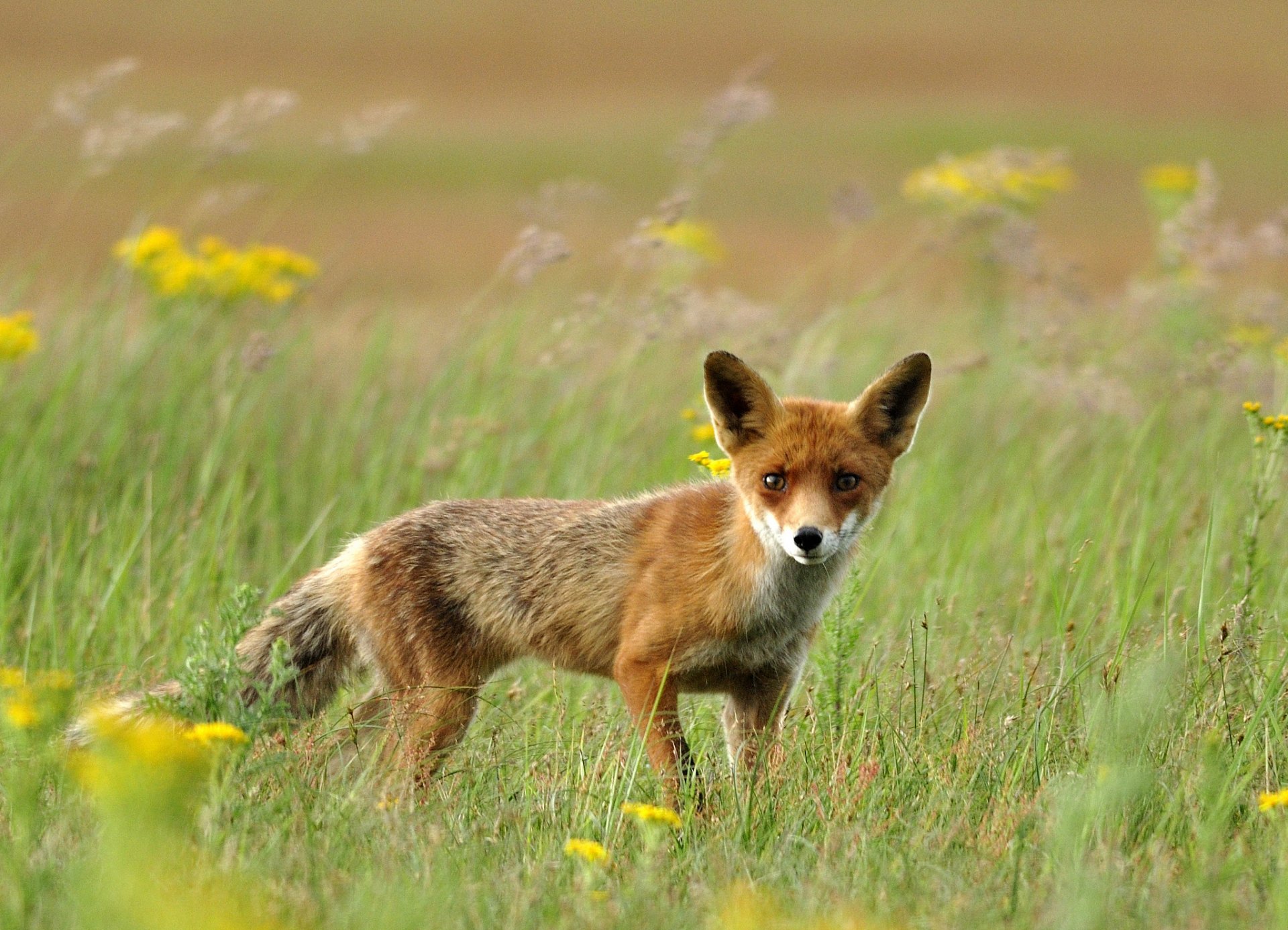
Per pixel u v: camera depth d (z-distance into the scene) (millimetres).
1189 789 9812
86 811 8812
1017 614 13750
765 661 11938
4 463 15617
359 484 16781
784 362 18844
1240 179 60938
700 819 10156
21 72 80188
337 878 8336
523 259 17625
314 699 12898
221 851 8312
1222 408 18203
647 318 17891
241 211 49281
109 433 16578
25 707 8250
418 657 12516
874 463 11766
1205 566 11766
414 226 49219
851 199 22828
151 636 13195
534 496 16562
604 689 13109
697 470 17062
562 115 84250
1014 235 22359
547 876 8625
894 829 9703
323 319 24953
